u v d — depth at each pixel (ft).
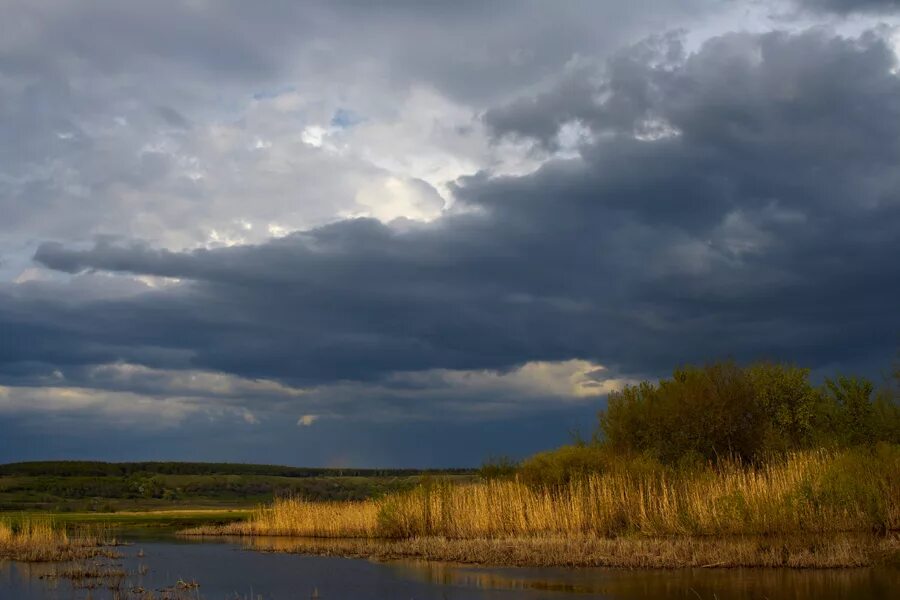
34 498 346.54
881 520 95.86
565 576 79.41
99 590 81.92
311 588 79.51
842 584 67.77
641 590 69.21
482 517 120.47
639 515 108.06
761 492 100.42
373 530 143.64
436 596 71.20
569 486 121.70
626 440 148.25
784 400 151.23
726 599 63.46
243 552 123.65
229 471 495.82
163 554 121.60
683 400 145.07
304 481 402.11
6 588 83.82
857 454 109.81
